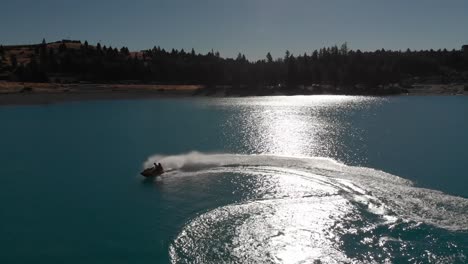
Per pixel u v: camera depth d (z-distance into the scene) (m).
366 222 32.62
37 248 29.72
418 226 31.66
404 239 29.66
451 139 71.44
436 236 29.94
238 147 66.75
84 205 38.81
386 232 30.81
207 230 31.92
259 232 31.33
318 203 36.94
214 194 40.34
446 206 35.66
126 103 167.12
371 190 40.22
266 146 66.94
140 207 37.53
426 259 26.91
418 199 37.41
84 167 54.66
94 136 82.12
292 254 27.95
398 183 42.78
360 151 61.06
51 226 33.75
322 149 63.00
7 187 45.47
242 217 34.22
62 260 27.80
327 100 194.38
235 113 128.25
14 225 34.12
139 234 31.69
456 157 55.97
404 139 71.94
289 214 34.62
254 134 81.38
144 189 43.12
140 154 62.75
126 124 101.06
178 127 94.81
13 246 30.09
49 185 46.03
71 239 31.11
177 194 40.84
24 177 49.81
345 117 112.12
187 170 50.03
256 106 157.75
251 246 29.14
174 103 171.12
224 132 85.06
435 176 45.72
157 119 112.12
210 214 35.03
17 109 138.12
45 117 116.69
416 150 61.34
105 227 33.22
